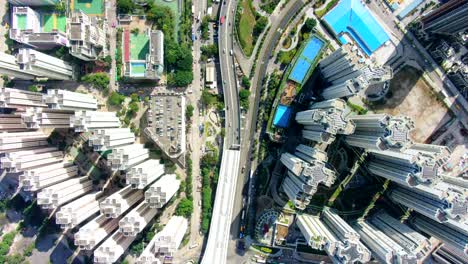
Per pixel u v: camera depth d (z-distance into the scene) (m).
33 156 155.38
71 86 182.12
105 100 182.00
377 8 181.50
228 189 173.50
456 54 179.12
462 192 135.25
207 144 182.38
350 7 179.12
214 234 170.12
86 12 181.62
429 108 182.00
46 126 153.88
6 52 182.00
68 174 172.00
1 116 158.38
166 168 182.38
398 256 137.12
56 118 159.50
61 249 182.00
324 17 179.62
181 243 183.88
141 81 182.12
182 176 182.88
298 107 177.75
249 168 182.38
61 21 181.75
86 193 175.12
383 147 136.75
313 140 163.75
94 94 182.12
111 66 182.12
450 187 137.50
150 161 170.38
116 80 182.25
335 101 139.38
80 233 136.88
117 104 179.75
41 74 162.00
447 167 182.88
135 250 179.12
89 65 181.62
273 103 176.12
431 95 182.00
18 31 164.12
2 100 144.62
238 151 176.00
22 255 181.75
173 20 181.25
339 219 164.75
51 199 144.38
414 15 180.75
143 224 146.88
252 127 182.00
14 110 176.25
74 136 182.00
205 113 182.62
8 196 181.50
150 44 169.62
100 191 179.38
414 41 181.88
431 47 181.38
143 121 181.75
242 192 182.88
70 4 181.62
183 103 169.12
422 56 181.38
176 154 168.75
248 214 182.75
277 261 183.62
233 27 180.00
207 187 180.88
